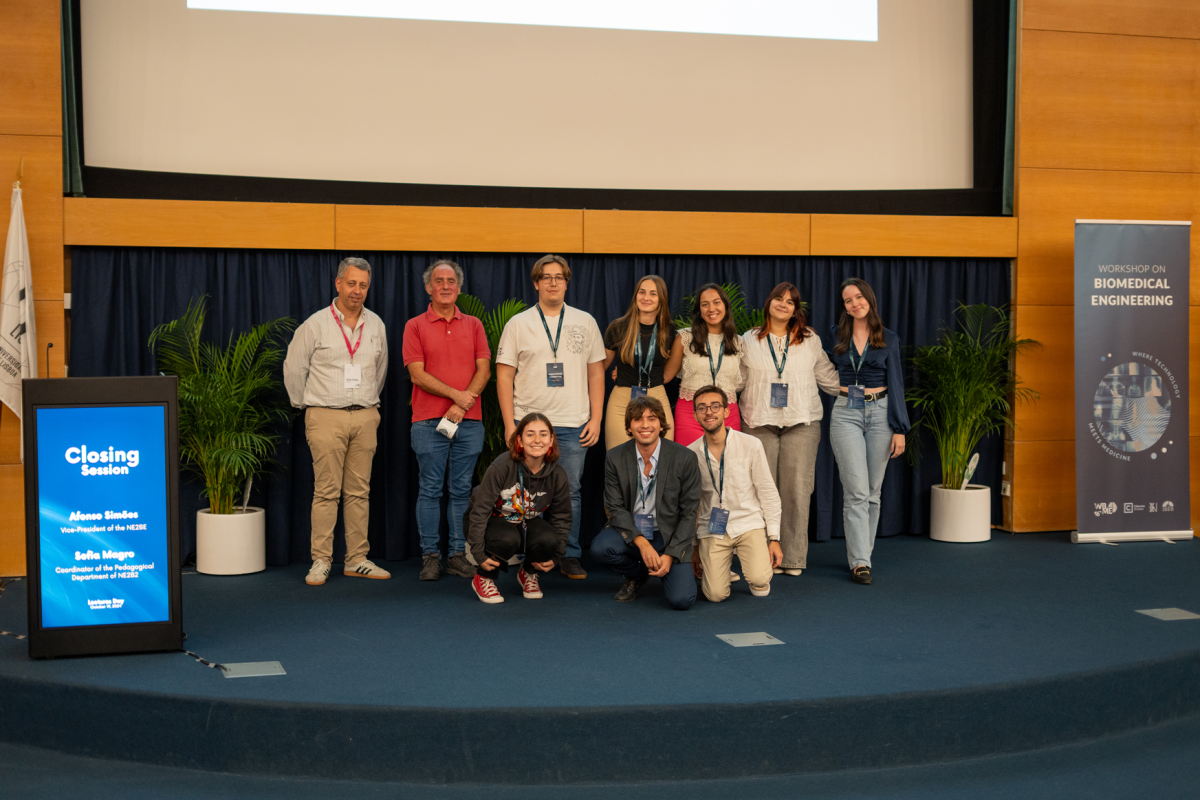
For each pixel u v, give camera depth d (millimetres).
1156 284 5277
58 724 2861
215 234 4773
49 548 3102
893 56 5516
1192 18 5598
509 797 2576
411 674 2969
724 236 5250
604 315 5234
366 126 5051
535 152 5211
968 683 2861
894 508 5488
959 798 2574
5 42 4504
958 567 4676
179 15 4863
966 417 5266
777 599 4043
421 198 5070
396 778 2658
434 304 4477
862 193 5473
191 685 2838
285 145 4977
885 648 3271
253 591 4227
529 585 4086
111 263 4711
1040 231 5520
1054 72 5477
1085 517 5266
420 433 4453
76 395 3117
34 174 4559
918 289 5500
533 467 3922
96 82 4789
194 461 4723
